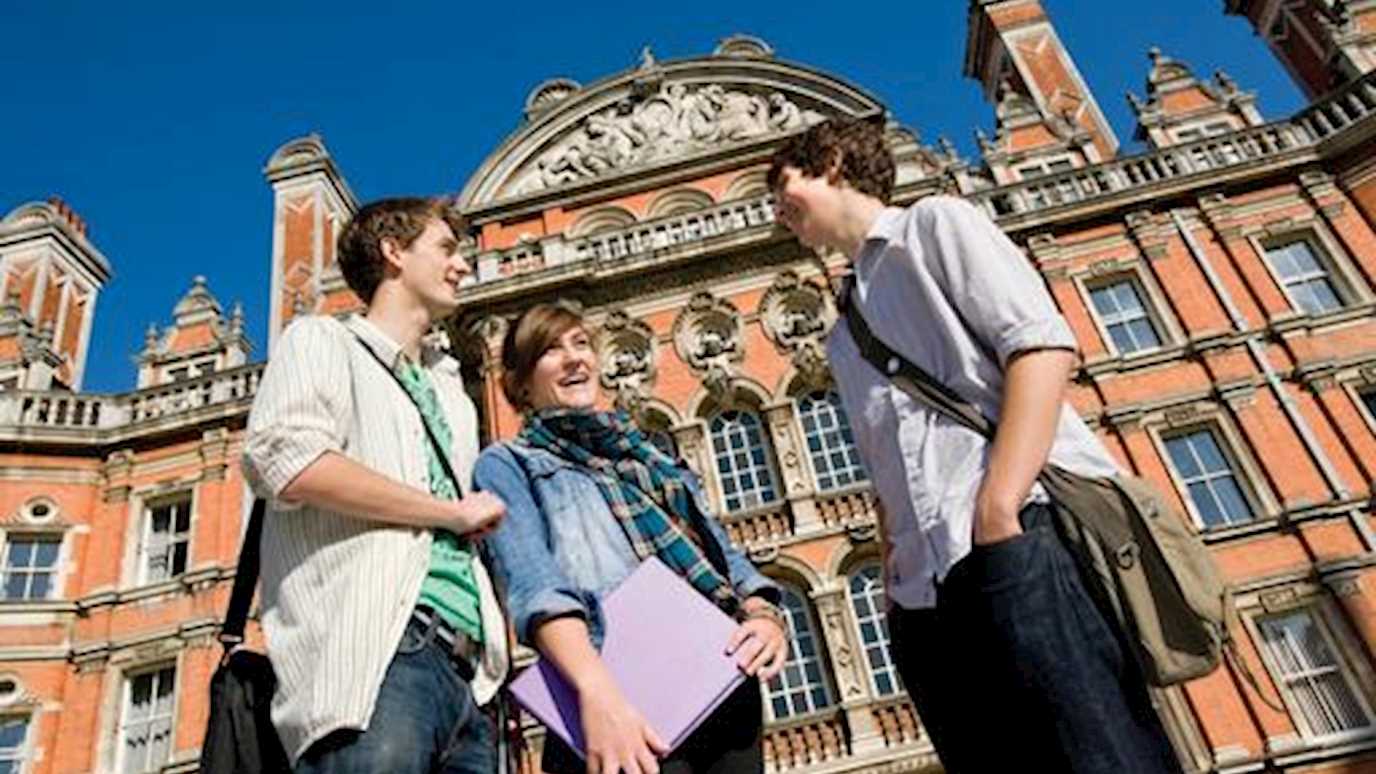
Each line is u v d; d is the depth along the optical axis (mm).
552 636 2572
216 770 2521
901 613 2816
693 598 2893
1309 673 14125
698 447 17047
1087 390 17172
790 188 3332
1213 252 18422
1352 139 18688
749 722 2936
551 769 2758
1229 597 2191
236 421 19734
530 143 24016
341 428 2738
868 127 3391
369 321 3332
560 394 3629
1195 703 13953
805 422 17422
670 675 2686
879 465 2791
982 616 2268
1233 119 21578
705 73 24422
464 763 2559
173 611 17500
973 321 2521
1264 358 16844
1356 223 18250
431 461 3031
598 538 3102
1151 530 2203
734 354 18125
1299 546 15031
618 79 24391
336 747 2238
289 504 2514
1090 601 2197
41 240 25297
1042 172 21203
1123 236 19000
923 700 2787
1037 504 2330
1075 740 2041
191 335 23250
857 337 2918
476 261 21172
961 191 20719
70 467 19219
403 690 2365
